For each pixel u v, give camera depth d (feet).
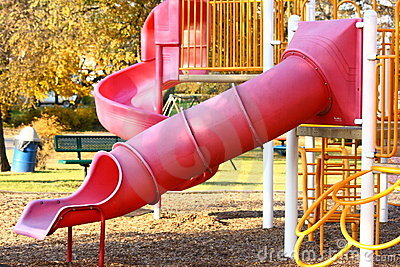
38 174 59.52
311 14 32.73
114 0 62.64
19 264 22.72
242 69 31.83
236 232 29.84
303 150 27.07
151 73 37.32
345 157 25.21
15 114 106.22
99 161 23.40
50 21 62.13
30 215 22.17
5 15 63.10
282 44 32.40
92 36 62.49
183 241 27.66
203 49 36.14
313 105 21.45
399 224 33.14
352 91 20.79
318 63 21.20
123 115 31.78
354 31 20.74
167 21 32.60
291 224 24.84
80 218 21.34
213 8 32.27
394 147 19.04
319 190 26.12
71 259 23.40
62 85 69.26
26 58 62.69
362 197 19.75
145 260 23.90
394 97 21.02
